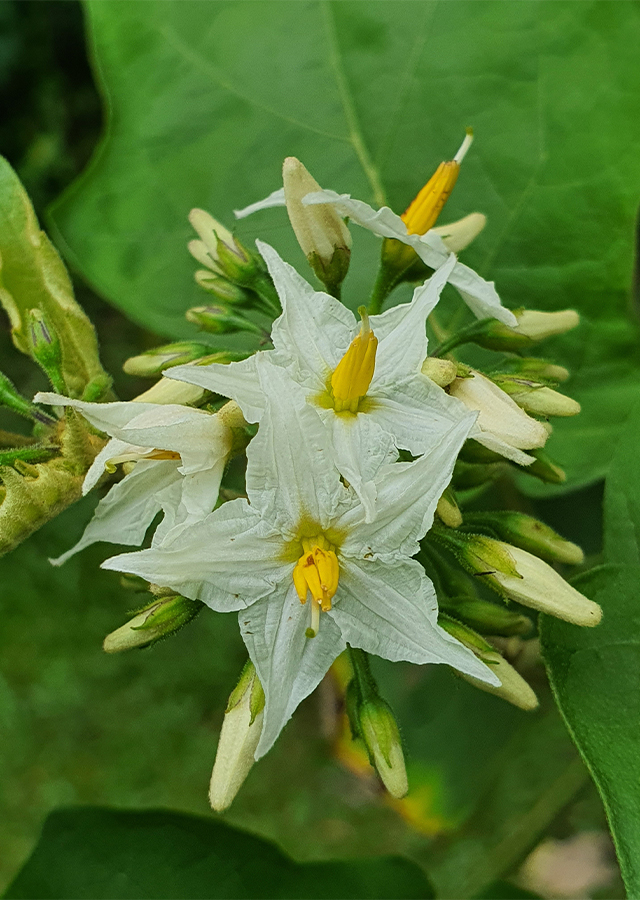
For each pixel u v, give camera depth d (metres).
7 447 0.13
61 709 0.29
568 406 0.13
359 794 0.27
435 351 0.14
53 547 0.29
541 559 0.13
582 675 0.12
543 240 0.15
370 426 0.12
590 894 0.23
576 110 0.15
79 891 0.14
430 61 0.16
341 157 0.16
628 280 0.15
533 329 0.14
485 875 0.17
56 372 0.13
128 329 0.29
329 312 0.12
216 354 0.13
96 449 0.13
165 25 0.16
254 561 0.12
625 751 0.12
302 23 0.16
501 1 0.16
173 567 0.12
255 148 0.16
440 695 0.17
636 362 0.15
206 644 0.29
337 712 0.18
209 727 0.29
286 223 0.16
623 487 0.13
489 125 0.16
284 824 0.27
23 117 0.30
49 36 0.29
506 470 0.15
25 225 0.13
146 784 0.28
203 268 0.15
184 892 0.15
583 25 0.16
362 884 0.15
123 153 0.16
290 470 0.12
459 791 0.18
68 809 0.15
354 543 0.12
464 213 0.16
